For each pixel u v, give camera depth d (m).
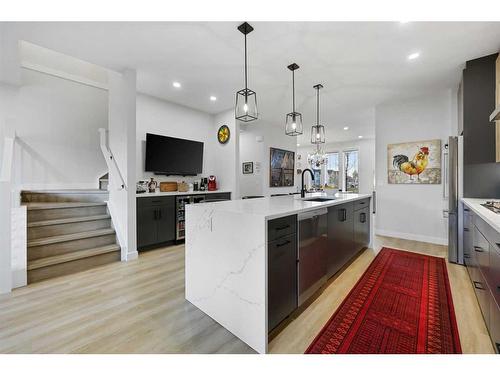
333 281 2.60
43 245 2.81
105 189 4.43
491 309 1.65
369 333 1.72
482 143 3.00
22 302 2.15
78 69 4.54
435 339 1.65
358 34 2.48
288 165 7.33
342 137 8.45
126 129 3.28
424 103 4.27
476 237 2.22
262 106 4.89
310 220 2.11
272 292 1.64
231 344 1.63
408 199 4.41
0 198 2.30
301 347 1.58
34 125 4.07
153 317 1.93
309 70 3.30
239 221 1.69
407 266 3.02
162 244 4.08
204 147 5.24
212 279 1.92
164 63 3.11
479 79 3.00
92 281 2.61
